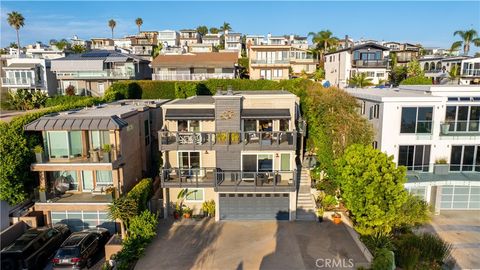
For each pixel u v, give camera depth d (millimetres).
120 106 29922
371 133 25969
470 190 26547
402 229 22156
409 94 27594
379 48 59375
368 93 29062
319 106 28484
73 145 23125
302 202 26000
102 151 22203
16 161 20969
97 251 20625
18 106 49406
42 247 19781
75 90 59906
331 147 25844
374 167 20156
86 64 58219
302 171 29875
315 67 72625
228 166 25141
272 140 24719
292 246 21266
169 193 25734
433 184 24484
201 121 25359
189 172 25469
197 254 20453
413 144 25438
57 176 23844
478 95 24969
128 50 85188
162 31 115375
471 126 25219
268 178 24609
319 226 24000
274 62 62312
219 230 23562
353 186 20578
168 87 48844
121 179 23750
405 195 19844
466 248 20734
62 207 22172
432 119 25125
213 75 57875
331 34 80375
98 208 22203
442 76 61219
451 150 25672
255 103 25219
